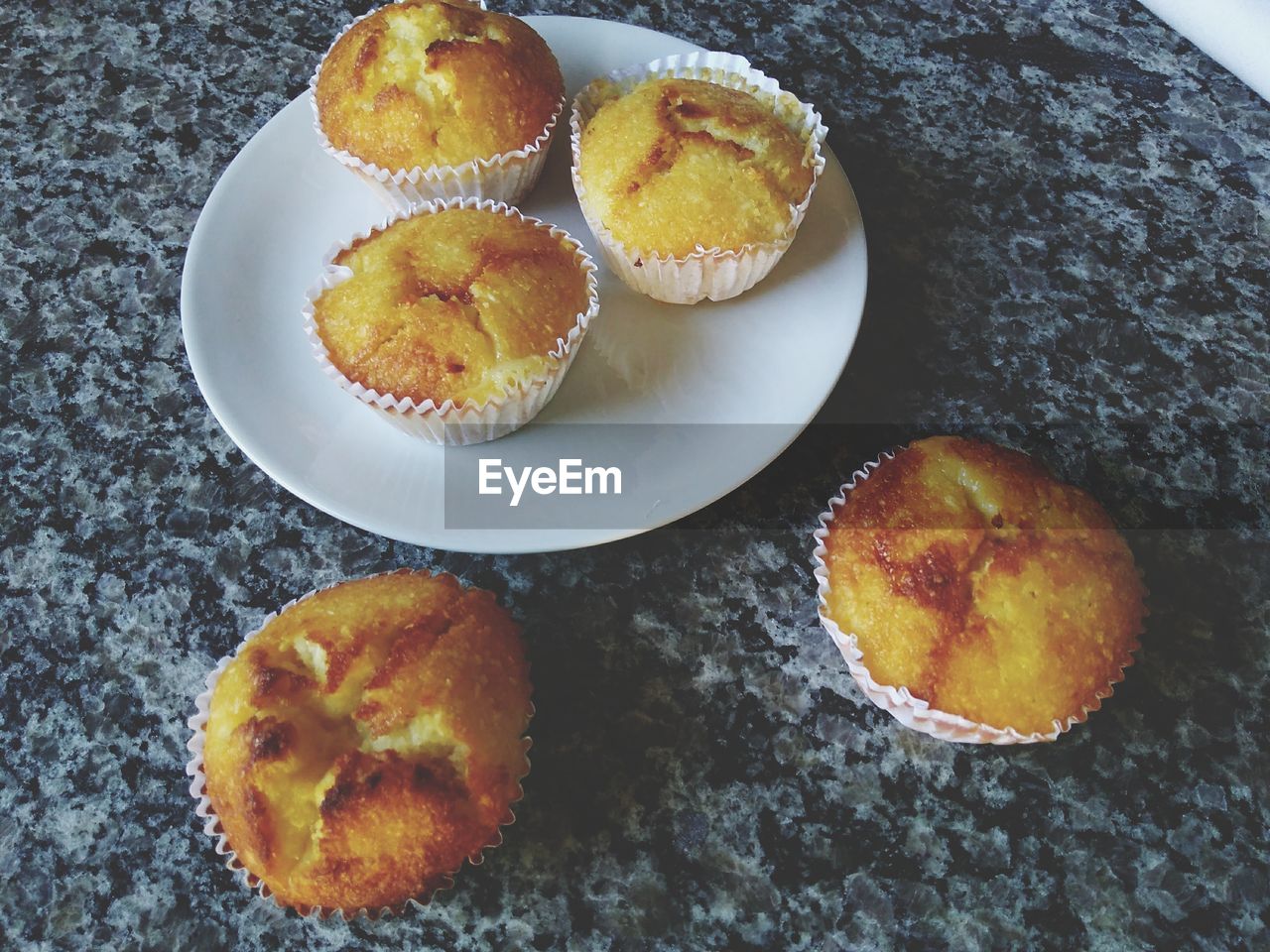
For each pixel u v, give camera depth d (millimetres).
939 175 304
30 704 231
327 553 248
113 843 217
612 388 261
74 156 307
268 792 191
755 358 264
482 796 197
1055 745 225
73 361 274
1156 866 213
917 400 267
